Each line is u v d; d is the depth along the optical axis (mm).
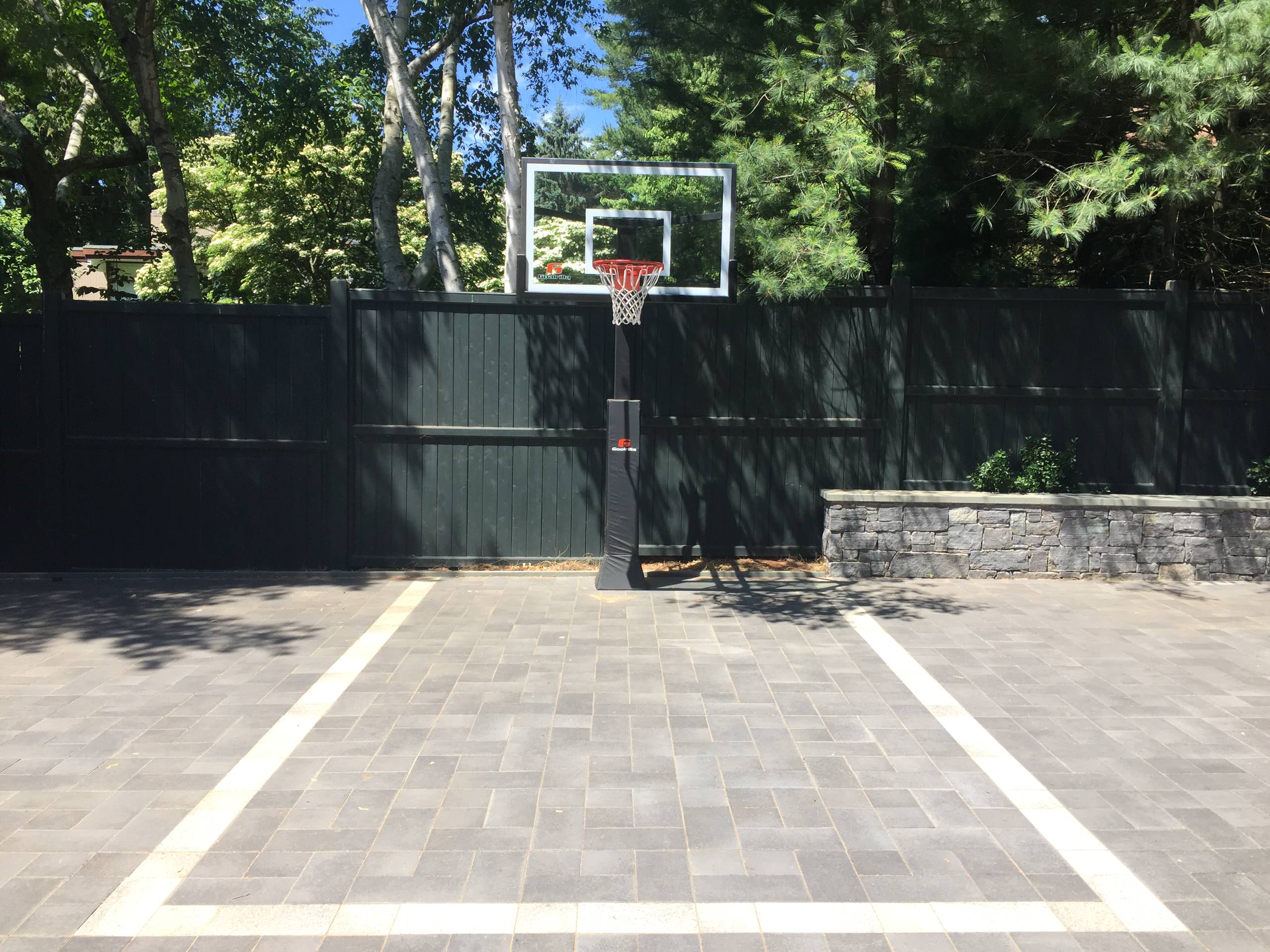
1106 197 8562
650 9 10555
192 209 24000
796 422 9242
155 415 8961
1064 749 5086
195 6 13750
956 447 9336
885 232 10906
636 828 4188
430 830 4160
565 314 9086
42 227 12805
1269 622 7539
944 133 10203
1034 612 7812
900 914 3553
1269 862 3941
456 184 18156
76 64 12906
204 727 5301
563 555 9266
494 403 9109
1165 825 4254
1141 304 9156
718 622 7516
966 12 9055
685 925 3477
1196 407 9266
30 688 5910
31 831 4141
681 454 9281
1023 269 11609
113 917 3500
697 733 5262
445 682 6062
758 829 4188
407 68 11695
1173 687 6059
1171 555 8914
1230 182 9531
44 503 8922
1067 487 9188
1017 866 3898
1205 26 8312
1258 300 9141
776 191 8945
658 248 8953
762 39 9906
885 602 8109
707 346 9219
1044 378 9242
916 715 5543
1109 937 3422
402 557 9180
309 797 4465
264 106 15773
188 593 8344
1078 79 8555
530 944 3355
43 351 8797
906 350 9203
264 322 8938
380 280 21906
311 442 9008
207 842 4043
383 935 3400
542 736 5203
